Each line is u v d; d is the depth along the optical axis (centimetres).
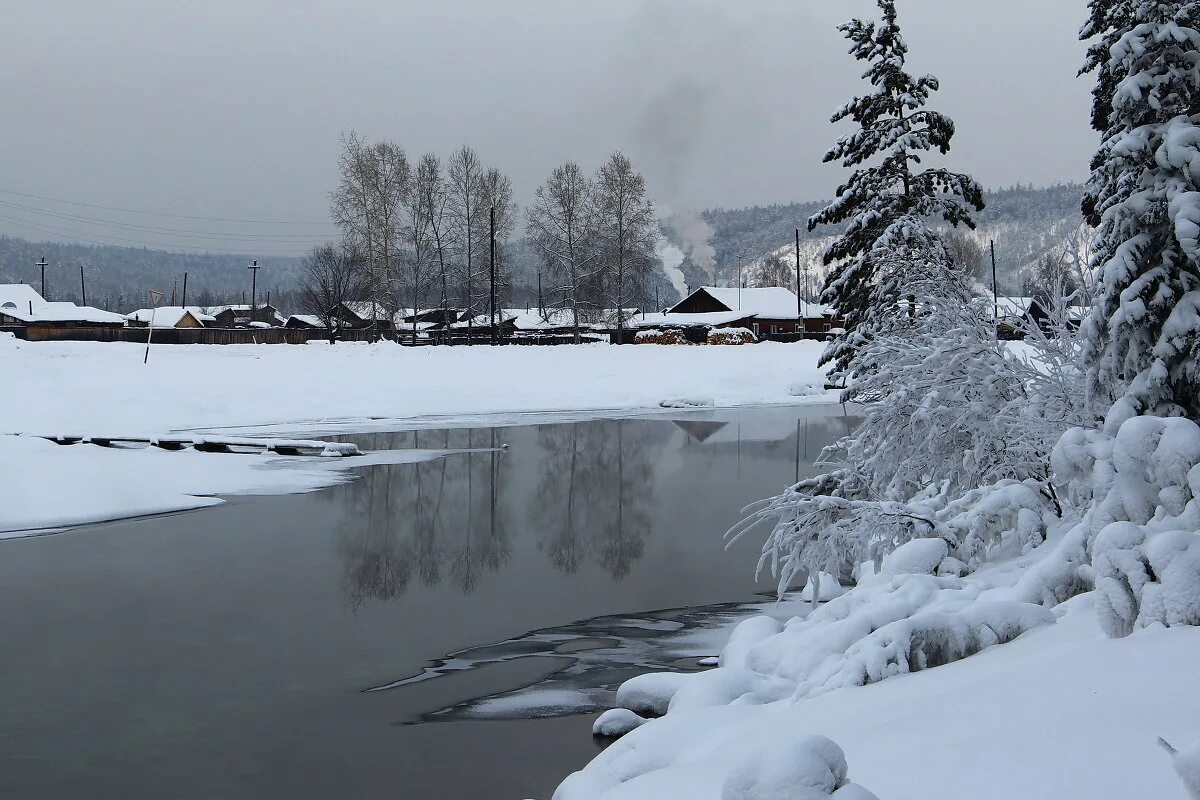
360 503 2261
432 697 1029
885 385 1348
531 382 5375
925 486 1333
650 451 3197
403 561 1695
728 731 672
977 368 1206
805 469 2791
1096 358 929
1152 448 675
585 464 2895
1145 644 552
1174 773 381
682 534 1927
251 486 2470
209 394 4456
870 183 2603
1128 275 866
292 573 1609
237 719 968
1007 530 1112
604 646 1202
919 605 842
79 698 1028
